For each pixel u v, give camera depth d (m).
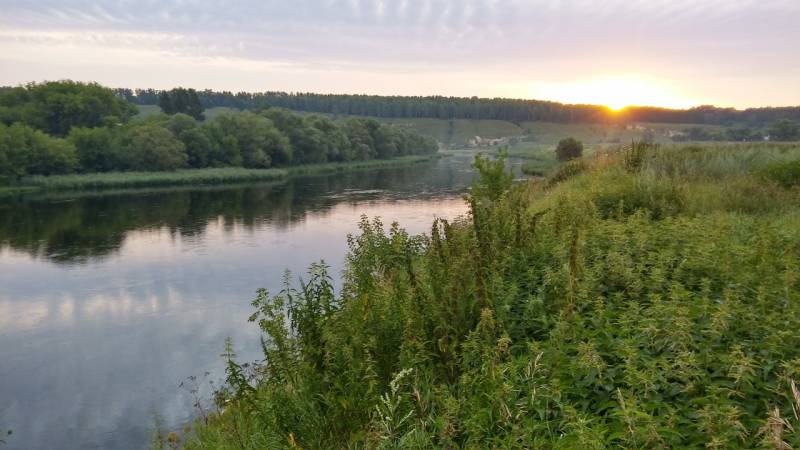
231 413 7.21
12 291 23.86
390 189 60.84
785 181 14.75
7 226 39.50
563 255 7.03
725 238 8.04
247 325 18.98
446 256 7.33
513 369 4.77
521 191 10.88
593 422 4.20
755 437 3.72
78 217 43.47
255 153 85.19
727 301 5.24
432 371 5.38
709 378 4.40
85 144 74.38
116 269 27.38
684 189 13.02
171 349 17.06
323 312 7.00
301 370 5.80
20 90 98.75
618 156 20.48
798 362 4.06
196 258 29.30
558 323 5.18
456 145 170.88
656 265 6.95
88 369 15.81
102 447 11.64
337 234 35.19
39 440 12.07
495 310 6.02
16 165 63.78
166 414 12.82
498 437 4.24
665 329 4.90
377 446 4.52
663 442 3.66
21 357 16.81
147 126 79.12
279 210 46.09
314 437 5.24
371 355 5.44
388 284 7.29
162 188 65.44
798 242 8.09
